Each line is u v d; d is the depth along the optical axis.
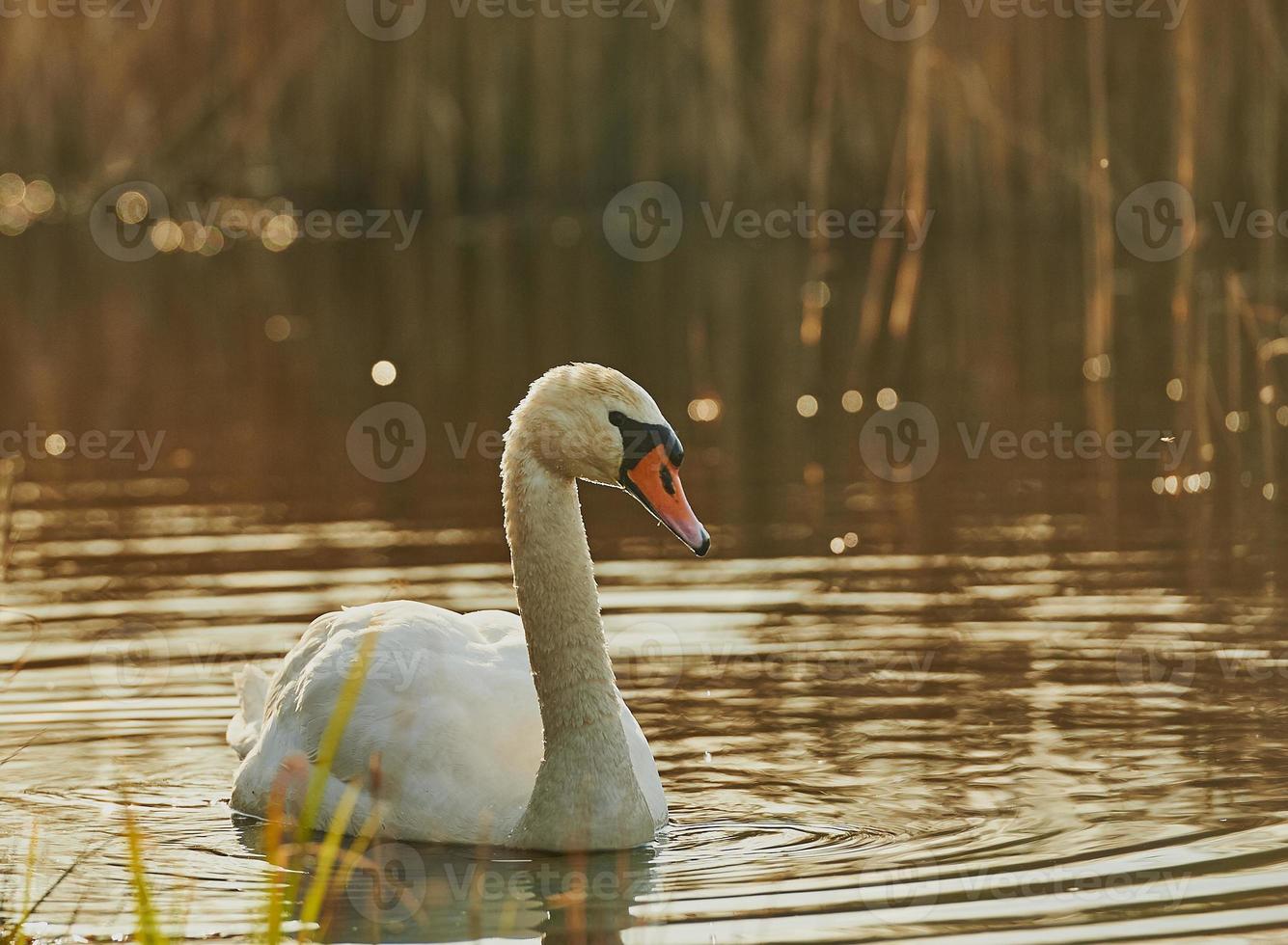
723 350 23.69
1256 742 9.51
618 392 8.48
